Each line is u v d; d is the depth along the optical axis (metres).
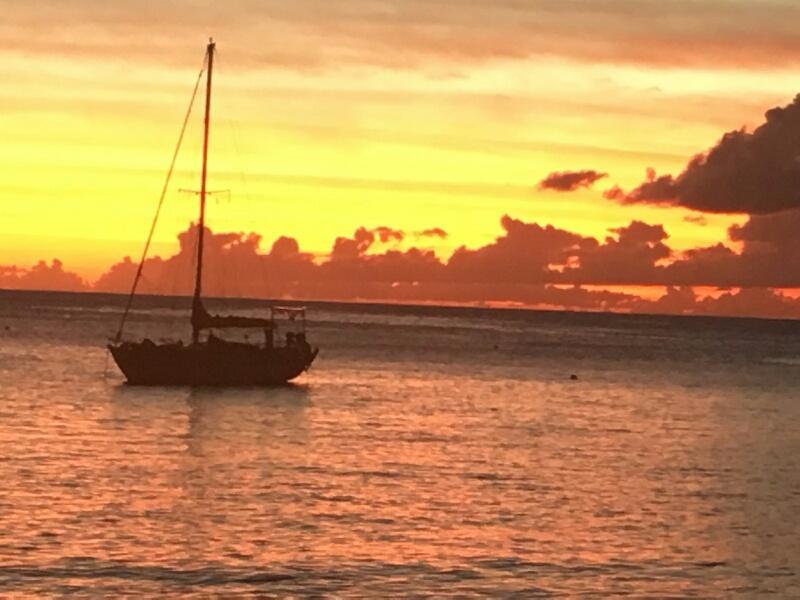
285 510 44.88
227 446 61.69
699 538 42.38
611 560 38.91
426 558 38.44
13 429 65.00
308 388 93.25
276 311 91.06
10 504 44.25
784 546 41.41
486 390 99.44
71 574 35.44
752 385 115.44
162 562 36.97
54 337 152.88
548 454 62.28
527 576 36.75
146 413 74.44
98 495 46.62
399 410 81.69
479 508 46.41
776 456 64.50
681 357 164.12
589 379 115.12
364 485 50.72
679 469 58.50
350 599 33.97
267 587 34.84
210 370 87.69
